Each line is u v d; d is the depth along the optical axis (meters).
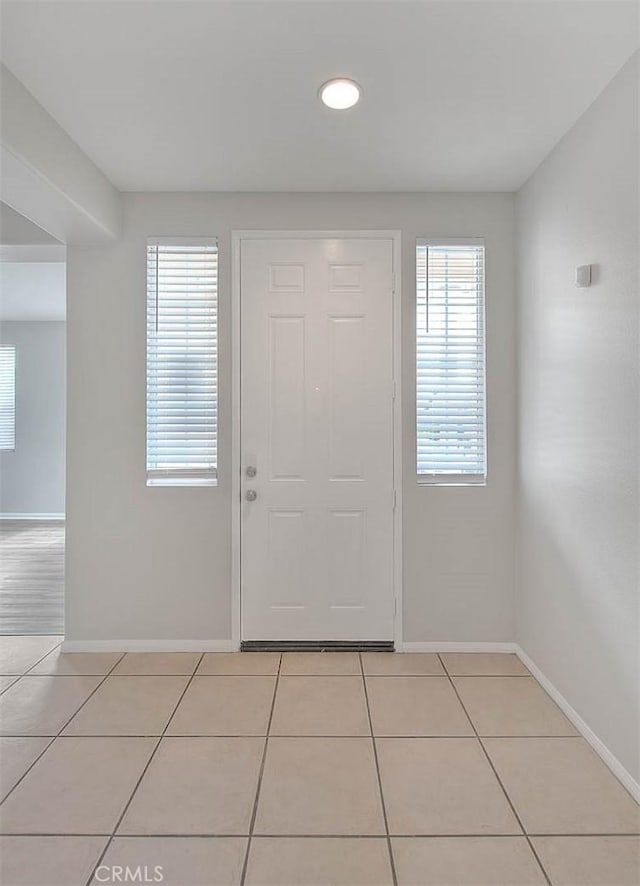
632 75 2.07
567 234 2.61
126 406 3.31
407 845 1.83
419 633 3.33
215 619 3.33
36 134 2.34
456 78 2.20
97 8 1.81
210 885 1.67
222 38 1.96
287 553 3.33
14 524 7.65
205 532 3.32
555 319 2.74
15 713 2.63
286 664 3.16
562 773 2.20
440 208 3.30
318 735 2.45
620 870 1.73
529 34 1.95
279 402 3.32
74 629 3.33
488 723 2.55
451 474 3.34
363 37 1.96
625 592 2.14
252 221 3.30
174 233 3.29
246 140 2.68
